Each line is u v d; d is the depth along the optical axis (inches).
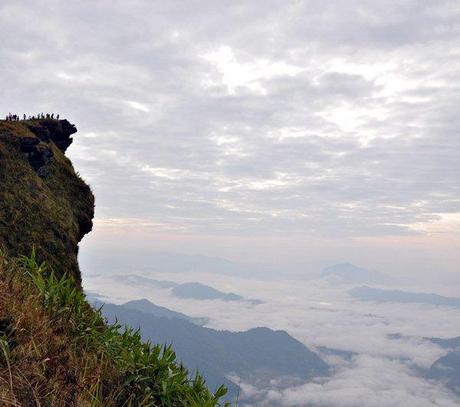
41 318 183.5
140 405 172.1
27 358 151.7
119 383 182.1
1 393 127.3
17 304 180.2
